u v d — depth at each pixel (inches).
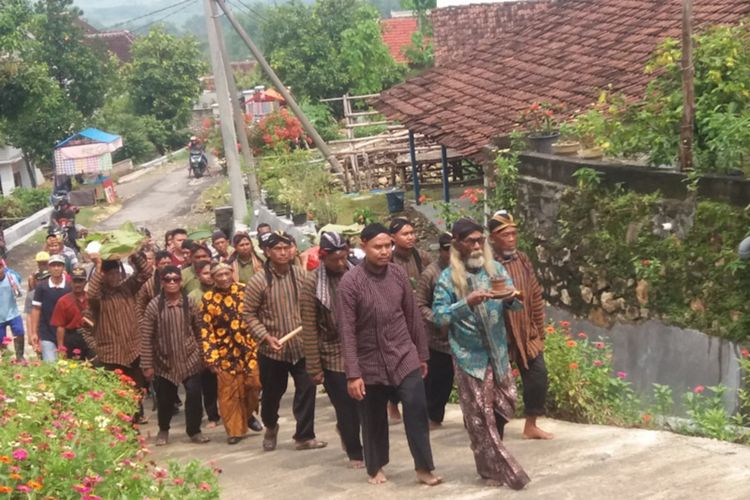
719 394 327.6
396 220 350.9
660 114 395.5
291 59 1665.8
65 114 1691.7
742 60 382.6
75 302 431.5
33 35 1785.2
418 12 1716.3
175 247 511.8
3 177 1721.2
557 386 337.7
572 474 257.1
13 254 1109.1
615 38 651.5
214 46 961.5
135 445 307.4
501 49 778.8
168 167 1900.8
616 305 419.8
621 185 418.6
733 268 344.5
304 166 959.6
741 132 349.4
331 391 303.0
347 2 1721.2
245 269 447.5
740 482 233.6
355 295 260.7
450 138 625.9
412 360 264.2
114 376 372.8
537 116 516.1
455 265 258.2
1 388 306.2
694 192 374.9
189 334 379.9
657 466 254.1
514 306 260.5
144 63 2161.7
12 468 227.1
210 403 422.0
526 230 499.8
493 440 253.9
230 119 971.3
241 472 319.9
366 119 1505.9
